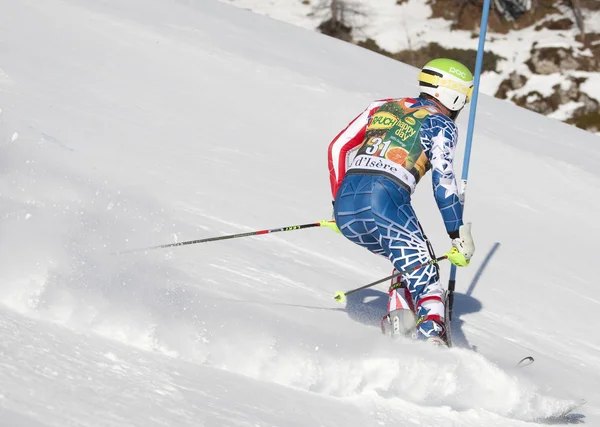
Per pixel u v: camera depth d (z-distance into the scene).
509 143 23.81
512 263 14.62
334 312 8.66
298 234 12.45
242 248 10.62
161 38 24.34
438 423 5.87
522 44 57.78
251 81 22.86
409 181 7.93
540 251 15.96
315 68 26.72
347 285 10.23
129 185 12.61
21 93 16.83
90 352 5.04
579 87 55.12
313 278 10.07
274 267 10.06
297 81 23.69
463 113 27.77
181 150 16.06
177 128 17.62
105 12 25.30
